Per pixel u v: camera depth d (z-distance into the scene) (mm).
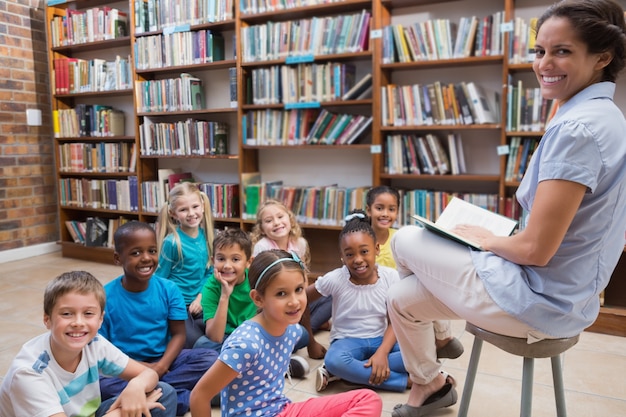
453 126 2891
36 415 1283
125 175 4262
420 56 2979
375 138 3090
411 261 1432
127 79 4035
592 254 1170
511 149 2785
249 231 3656
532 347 1231
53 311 1341
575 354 2307
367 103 3129
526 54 2686
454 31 2994
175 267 2439
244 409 1339
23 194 4410
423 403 1705
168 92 3828
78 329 1349
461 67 3072
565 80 1168
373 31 3031
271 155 3744
